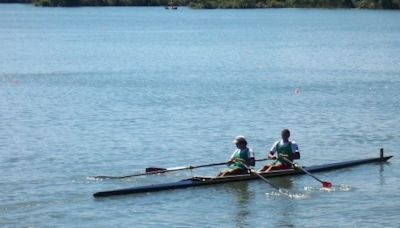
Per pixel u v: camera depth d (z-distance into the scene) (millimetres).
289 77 100812
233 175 43750
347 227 35344
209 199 40062
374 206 38719
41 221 36219
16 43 178000
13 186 42531
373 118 66500
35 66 118625
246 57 135875
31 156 50844
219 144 55062
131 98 80375
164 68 115500
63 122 65062
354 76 101625
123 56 140250
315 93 83688
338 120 65375
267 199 40125
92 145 54656
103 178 44562
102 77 102125
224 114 68938
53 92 85625
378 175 45531
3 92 85625
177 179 44781
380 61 125188
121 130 60844
